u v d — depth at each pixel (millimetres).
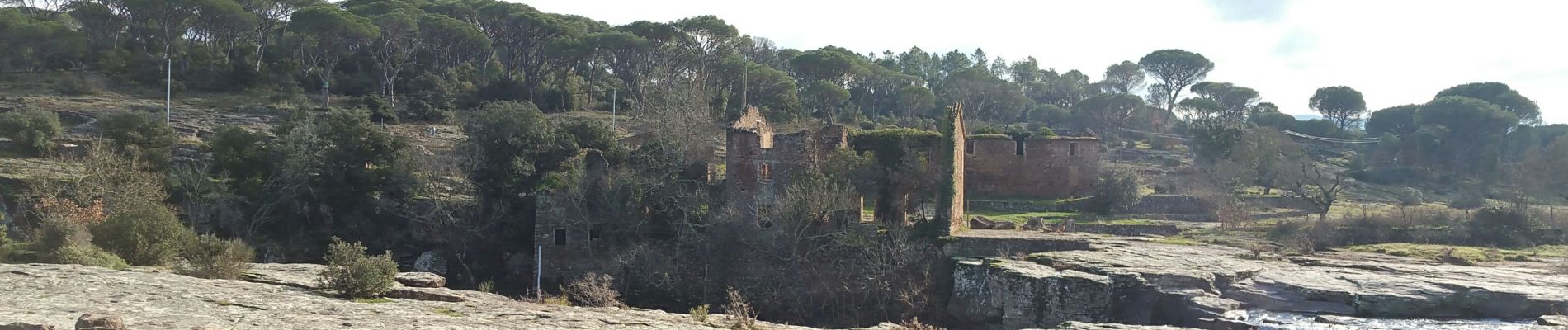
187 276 30406
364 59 110312
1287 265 46375
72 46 102250
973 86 136125
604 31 116062
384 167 61656
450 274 59625
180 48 107938
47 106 85188
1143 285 42281
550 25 111062
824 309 54906
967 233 59156
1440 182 101062
